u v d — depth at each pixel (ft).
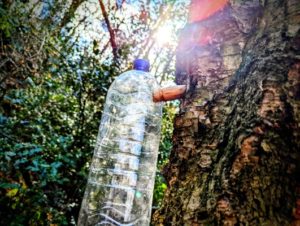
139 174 3.13
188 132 2.11
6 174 8.45
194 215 1.79
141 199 3.08
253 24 2.05
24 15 10.93
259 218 1.48
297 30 1.64
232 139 1.74
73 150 9.59
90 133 9.78
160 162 10.04
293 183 1.42
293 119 1.48
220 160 1.79
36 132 9.75
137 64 3.25
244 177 1.58
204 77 2.15
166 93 2.49
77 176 9.31
